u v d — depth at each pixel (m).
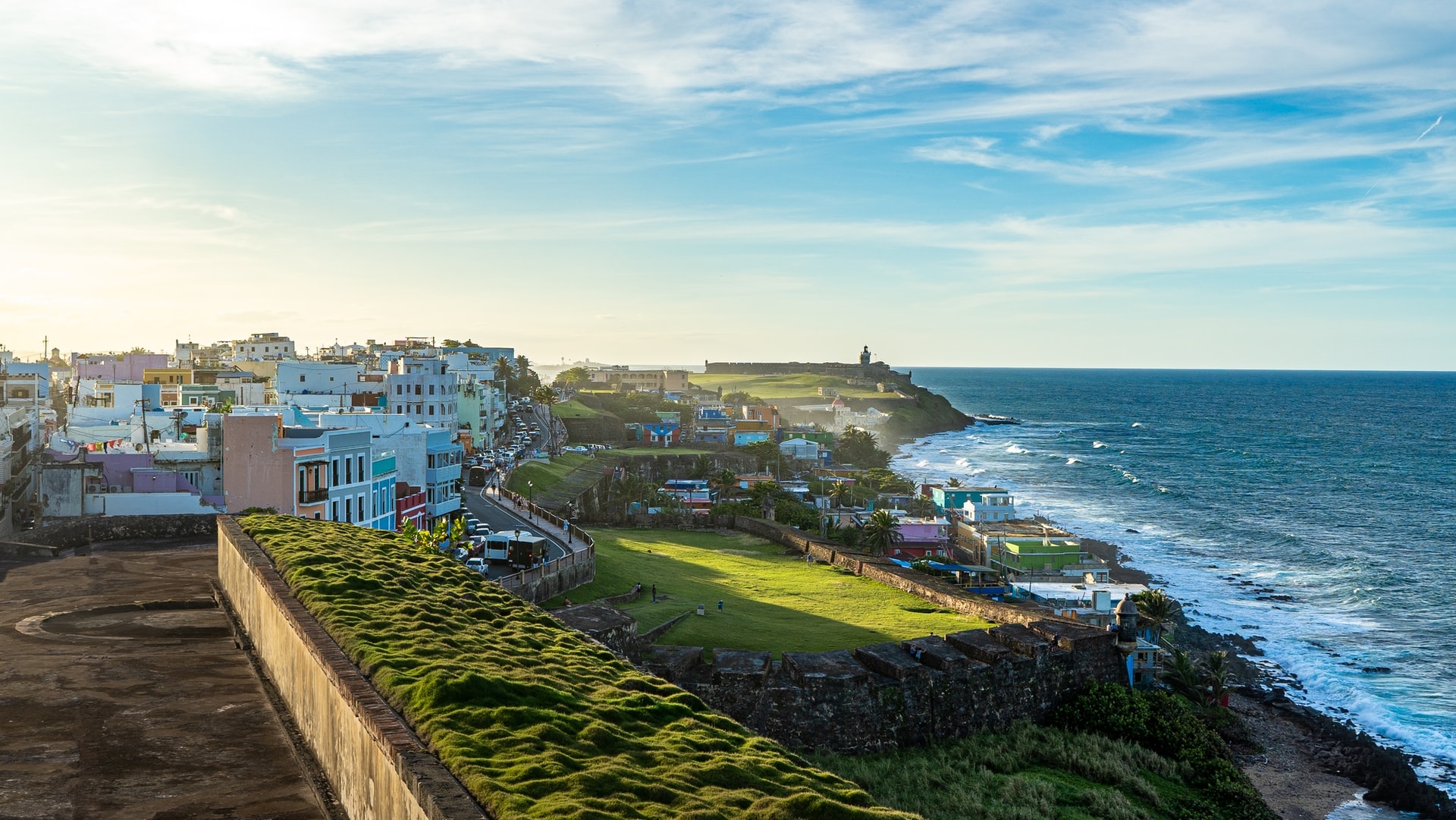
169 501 54.31
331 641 22.73
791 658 47.69
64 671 27.05
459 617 28.91
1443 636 91.38
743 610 64.81
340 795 19.42
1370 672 80.50
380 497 70.31
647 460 186.25
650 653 46.88
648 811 16.73
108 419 88.38
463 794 15.07
